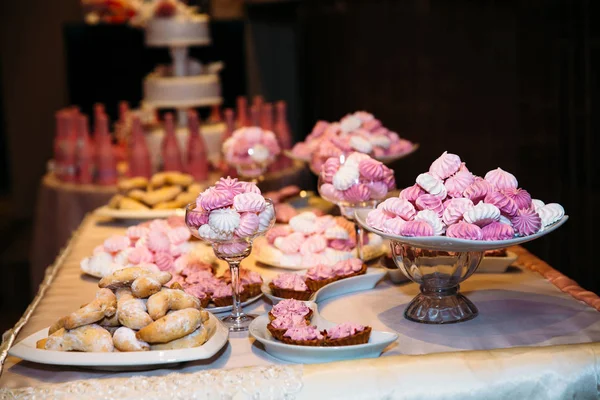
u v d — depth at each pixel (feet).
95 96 18.61
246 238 4.58
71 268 6.34
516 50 11.00
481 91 12.05
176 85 12.42
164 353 4.05
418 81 14.15
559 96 10.11
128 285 4.39
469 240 4.26
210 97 12.76
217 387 3.87
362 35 16.46
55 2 21.56
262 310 5.10
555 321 4.68
